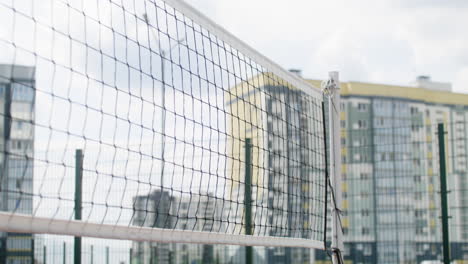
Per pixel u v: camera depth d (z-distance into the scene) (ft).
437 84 176.45
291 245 18.49
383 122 151.64
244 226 26.66
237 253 35.47
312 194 23.82
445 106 173.47
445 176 27.86
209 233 15.46
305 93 23.30
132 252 30.66
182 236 14.53
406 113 156.15
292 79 20.62
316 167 23.52
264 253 40.68
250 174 26.45
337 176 19.16
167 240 14.14
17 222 10.82
